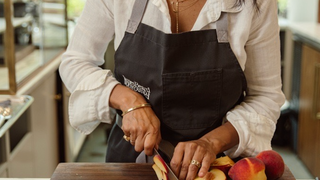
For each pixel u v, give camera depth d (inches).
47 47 119.1
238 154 54.5
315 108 132.7
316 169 133.9
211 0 52.9
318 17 163.9
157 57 53.6
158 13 53.6
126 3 54.7
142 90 55.2
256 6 52.9
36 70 109.7
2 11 90.0
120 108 54.3
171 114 55.0
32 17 108.8
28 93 98.5
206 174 47.6
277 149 164.4
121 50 55.6
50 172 120.5
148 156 56.2
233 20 53.2
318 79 129.8
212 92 54.0
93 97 55.7
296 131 155.9
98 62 59.2
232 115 55.0
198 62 53.2
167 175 47.7
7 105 78.0
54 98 123.3
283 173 50.9
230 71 53.5
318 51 129.4
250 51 55.5
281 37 175.0
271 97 56.3
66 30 140.3
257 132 54.7
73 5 180.4
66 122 131.5
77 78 56.9
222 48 53.2
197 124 55.4
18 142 101.8
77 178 50.9
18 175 95.0
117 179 51.0
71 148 140.5
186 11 53.9
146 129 51.6
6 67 92.3
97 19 56.9
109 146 63.2
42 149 112.7
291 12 175.0
